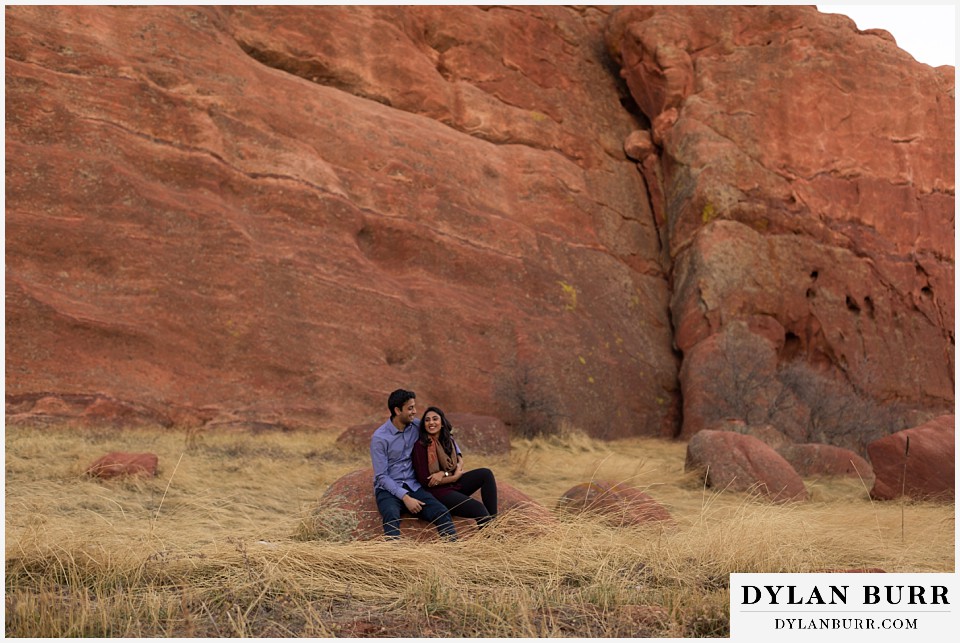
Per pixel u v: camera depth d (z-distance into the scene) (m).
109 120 16.67
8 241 14.41
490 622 3.73
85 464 8.66
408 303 18.83
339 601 4.07
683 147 24.42
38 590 4.06
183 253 16.11
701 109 24.72
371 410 16.77
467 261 20.66
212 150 17.73
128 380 14.32
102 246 15.23
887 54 26.02
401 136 21.77
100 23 17.89
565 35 28.05
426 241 20.22
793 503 8.46
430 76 24.25
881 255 24.05
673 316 23.42
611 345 21.70
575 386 20.12
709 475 9.86
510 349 19.70
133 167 16.55
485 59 25.88
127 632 3.47
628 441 18.91
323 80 22.67
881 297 23.55
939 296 24.42
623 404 20.97
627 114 28.17
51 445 10.32
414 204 20.59
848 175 24.50
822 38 25.61
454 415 12.95
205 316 15.78
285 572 4.31
